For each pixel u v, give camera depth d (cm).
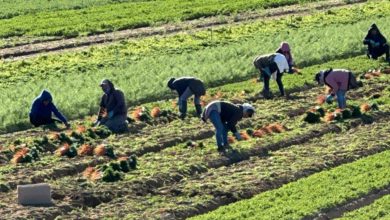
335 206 6606
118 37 12600
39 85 9850
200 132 8288
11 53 11762
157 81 9869
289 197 6712
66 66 10819
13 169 7400
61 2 15388
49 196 6731
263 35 12238
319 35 12038
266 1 14838
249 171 7275
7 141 8131
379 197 6819
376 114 8681
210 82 9931
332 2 14888
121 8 14675
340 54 11081
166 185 7062
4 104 9062
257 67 9369
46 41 12481
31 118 8556
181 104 8706
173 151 7769
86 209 6688
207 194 6844
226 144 7781
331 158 7531
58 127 8531
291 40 11731
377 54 10894
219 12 14138
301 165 7369
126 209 6612
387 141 7950
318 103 9038
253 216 6381
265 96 9362
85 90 9569
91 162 7531
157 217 6462
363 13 13638
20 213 6512
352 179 7038
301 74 10112
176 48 11638
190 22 13512
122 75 10225
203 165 7400
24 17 14025
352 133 8225
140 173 7225
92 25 13212
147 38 12344
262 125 8400
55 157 7662
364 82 9825
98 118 8456
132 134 8269
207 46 11769
